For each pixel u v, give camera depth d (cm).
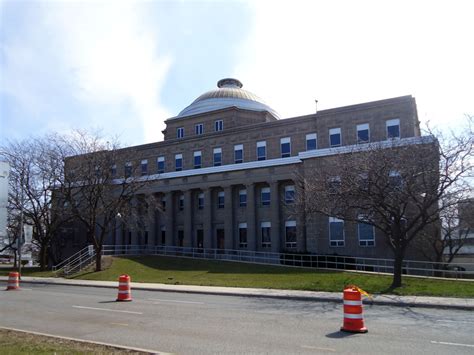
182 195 5122
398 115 3938
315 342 983
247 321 1291
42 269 4112
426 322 1270
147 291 2352
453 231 3500
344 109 4172
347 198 2355
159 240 5200
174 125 5791
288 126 4600
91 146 3878
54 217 4069
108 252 5084
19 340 938
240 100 5922
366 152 2412
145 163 5559
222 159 4988
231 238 4600
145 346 949
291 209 3928
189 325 1218
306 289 2220
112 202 3772
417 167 2223
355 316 1109
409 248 3509
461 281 2286
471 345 948
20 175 3872
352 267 3438
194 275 3098
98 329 1159
